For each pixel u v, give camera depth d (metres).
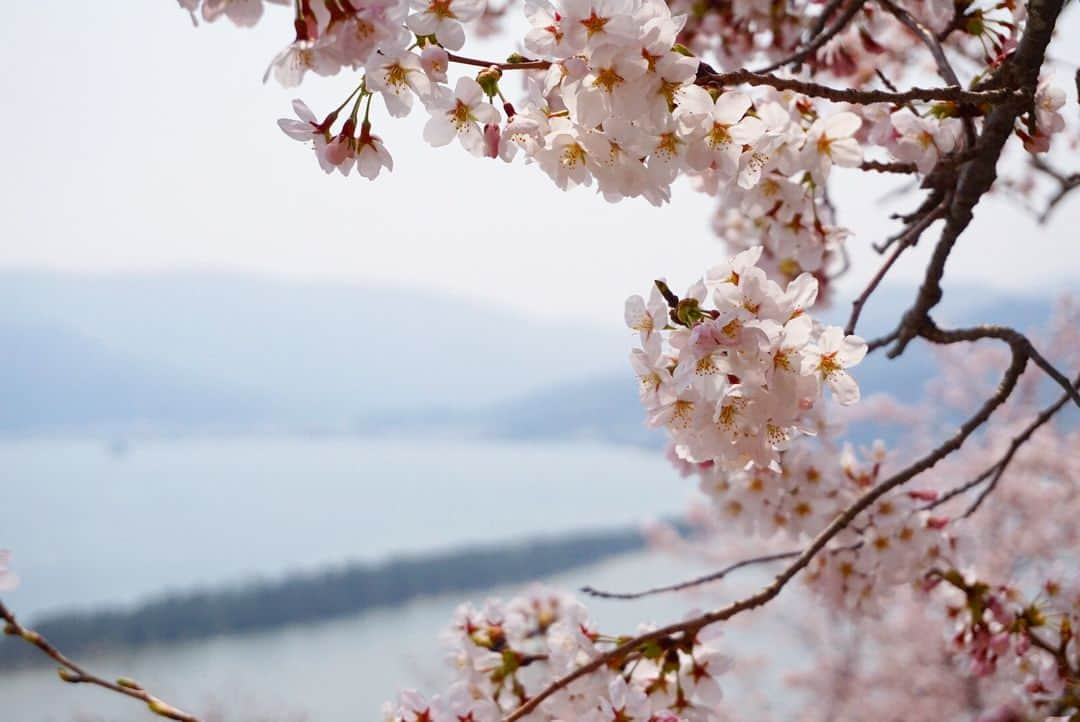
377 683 16.11
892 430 8.62
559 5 1.31
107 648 16.53
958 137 1.96
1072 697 2.42
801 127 2.04
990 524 6.91
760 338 1.36
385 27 1.20
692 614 1.98
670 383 1.45
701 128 1.43
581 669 1.74
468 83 1.38
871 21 2.74
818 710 8.43
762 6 2.91
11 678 15.07
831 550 2.68
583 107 1.36
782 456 2.60
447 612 19.89
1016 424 7.43
